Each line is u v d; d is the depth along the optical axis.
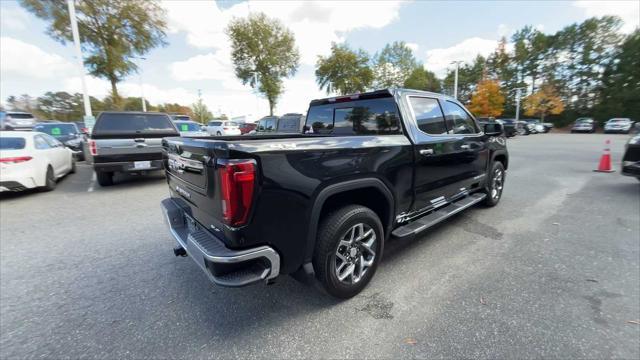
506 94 45.81
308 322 2.27
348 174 2.37
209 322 2.29
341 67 32.25
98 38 17.44
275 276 2.03
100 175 7.05
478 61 49.16
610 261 3.15
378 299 2.54
